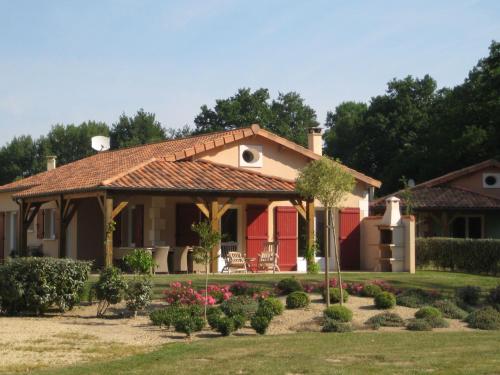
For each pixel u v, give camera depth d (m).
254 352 10.66
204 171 24.56
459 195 35.81
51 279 15.28
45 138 76.94
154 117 78.31
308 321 14.22
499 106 44.09
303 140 69.25
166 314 13.49
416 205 34.12
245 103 67.69
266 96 69.06
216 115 66.50
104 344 11.58
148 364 9.74
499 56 44.06
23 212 28.00
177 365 9.66
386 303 16.09
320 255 27.98
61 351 10.84
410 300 16.64
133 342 11.89
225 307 14.87
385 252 26.89
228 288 17.12
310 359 10.07
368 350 10.84
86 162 32.00
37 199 26.83
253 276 22.02
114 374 9.12
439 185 37.38
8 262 15.52
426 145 50.16
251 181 24.33
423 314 14.88
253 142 26.83
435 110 55.00
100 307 15.41
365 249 28.36
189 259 24.66
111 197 21.61
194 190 22.58
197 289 16.97
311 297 17.28
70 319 14.78
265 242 26.33
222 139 26.02
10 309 15.45
